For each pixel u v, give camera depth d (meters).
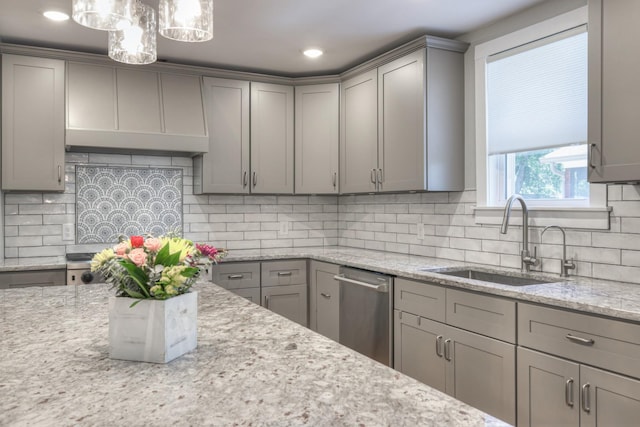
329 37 3.35
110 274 1.23
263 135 4.09
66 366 1.17
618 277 2.38
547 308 2.02
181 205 4.15
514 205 2.93
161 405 0.94
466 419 0.87
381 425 0.85
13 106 3.30
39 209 3.67
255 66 4.02
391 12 2.94
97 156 3.86
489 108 3.14
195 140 3.75
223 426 0.85
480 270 2.98
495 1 2.76
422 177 3.18
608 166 2.07
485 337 2.31
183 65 3.84
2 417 0.88
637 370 1.70
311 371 1.13
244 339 1.40
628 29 2.01
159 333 1.19
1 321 1.61
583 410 1.87
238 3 2.81
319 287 3.82
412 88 3.27
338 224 4.73
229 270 3.73
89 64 3.56
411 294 2.80
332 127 4.11
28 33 3.21
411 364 2.80
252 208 4.43
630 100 2.00
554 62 2.73
